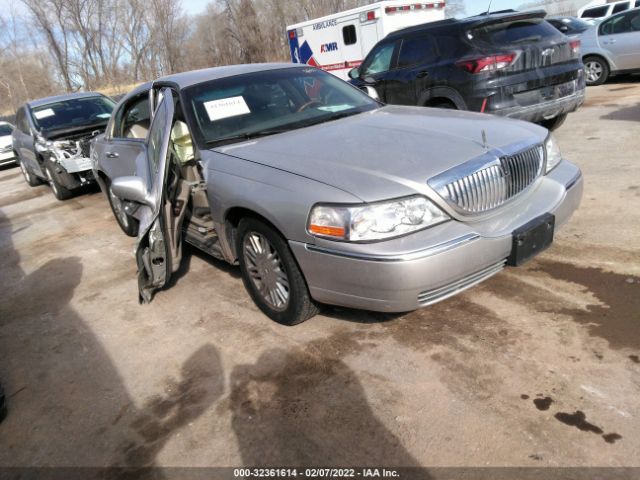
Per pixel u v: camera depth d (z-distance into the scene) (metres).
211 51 34.81
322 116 4.14
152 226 3.82
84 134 8.16
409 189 2.83
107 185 6.14
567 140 7.19
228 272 4.66
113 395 3.21
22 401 3.30
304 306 3.31
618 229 4.24
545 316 3.25
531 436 2.41
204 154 3.80
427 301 2.87
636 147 6.31
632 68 11.25
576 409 2.52
